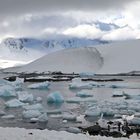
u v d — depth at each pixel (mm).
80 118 27344
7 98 45719
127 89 61312
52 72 153875
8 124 24438
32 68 171875
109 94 51344
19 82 67500
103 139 14398
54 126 23516
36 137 13328
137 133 20391
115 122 24656
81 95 47750
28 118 27250
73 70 160125
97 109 29016
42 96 48750
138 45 162000
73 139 13602
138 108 31859
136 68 145875
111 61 155500
